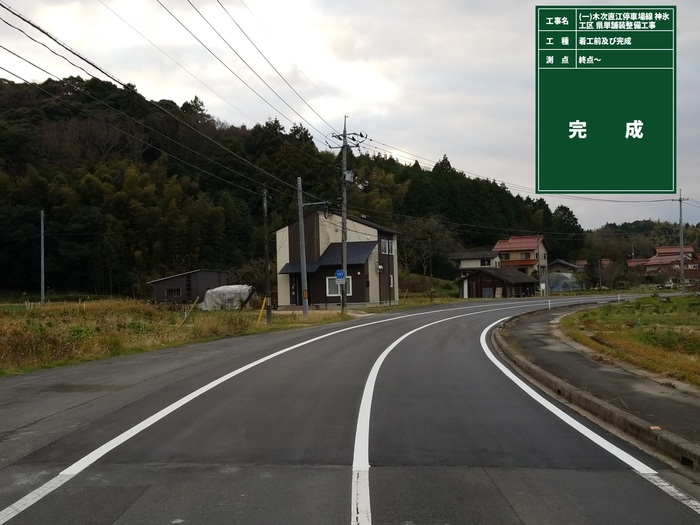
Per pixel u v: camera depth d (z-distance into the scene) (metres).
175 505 4.66
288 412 8.14
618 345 17.33
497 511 4.55
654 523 4.35
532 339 19.12
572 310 38.22
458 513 4.51
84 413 8.12
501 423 7.57
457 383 10.81
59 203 59.72
